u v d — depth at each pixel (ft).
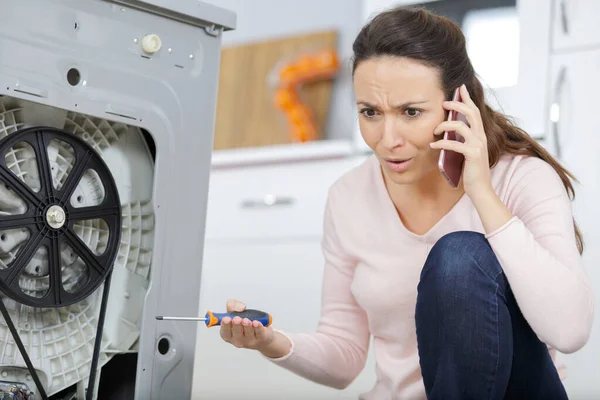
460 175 4.21
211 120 4.66
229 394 9.11
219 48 4.71
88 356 4.28
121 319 4.38
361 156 9.28
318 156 9.52
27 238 3.98
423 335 3.96
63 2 4.03
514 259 3.81
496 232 3.86
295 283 9.55
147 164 4.53
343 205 4.85
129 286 4.42
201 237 4.62
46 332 4.13
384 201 4.63
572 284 3.83
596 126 7.91
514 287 3.84
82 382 4.27
